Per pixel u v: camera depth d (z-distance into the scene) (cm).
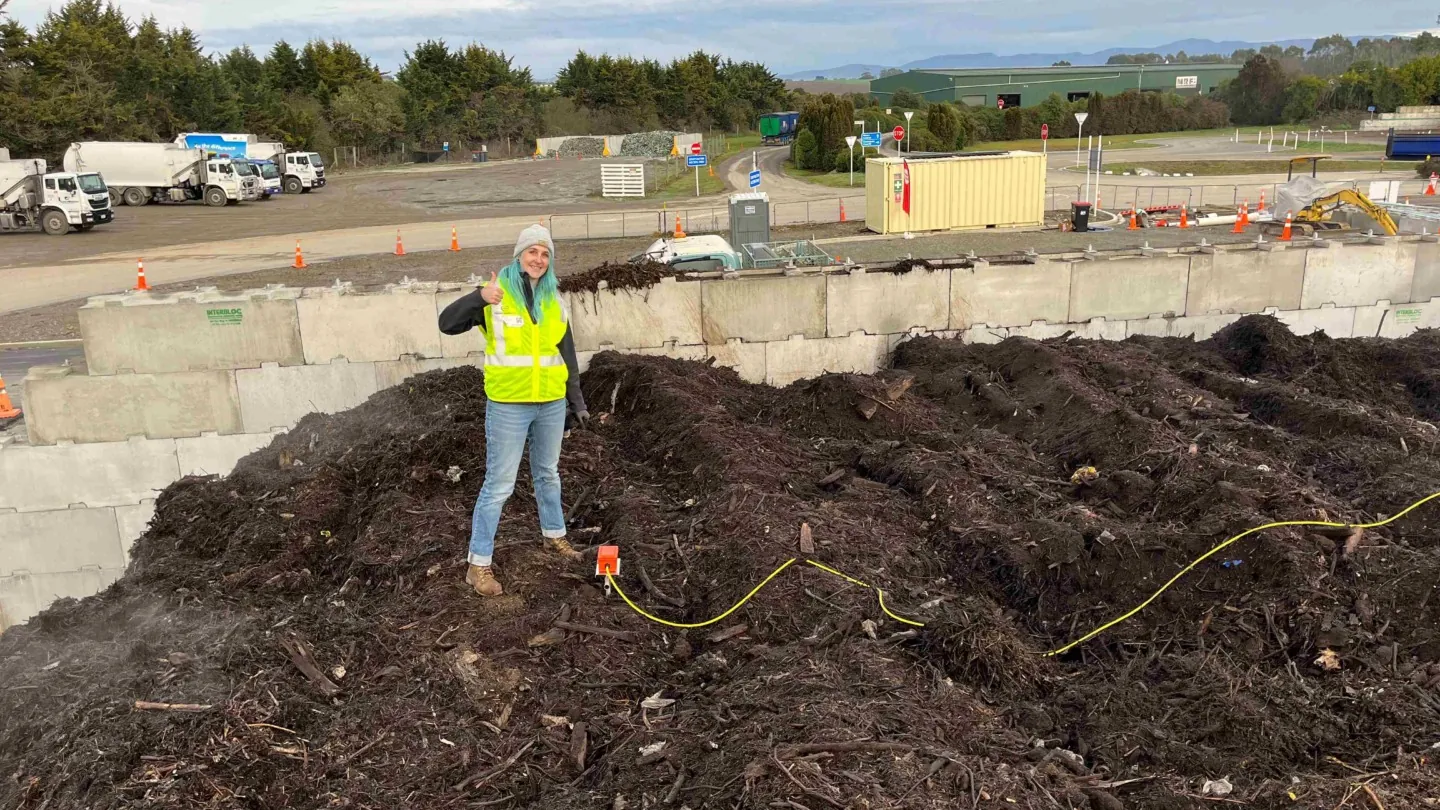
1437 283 1198
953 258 1144
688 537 637
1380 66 8381
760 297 1066
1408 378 1008
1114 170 4700
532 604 556
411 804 411
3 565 1038
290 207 4119
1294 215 2556
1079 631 570
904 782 382
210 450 1034
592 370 995
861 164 5128
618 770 422
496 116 7894
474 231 3194
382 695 479
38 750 448
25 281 2423
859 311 1092
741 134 9494
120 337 992
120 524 1044
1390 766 417
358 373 1028
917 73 10175
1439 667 493
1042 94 9662
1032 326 1129
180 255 2789
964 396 955
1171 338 1125
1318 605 540
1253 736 447
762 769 389
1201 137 7006
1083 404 856
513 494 700
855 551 607
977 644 507
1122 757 439
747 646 518
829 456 816
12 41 5391
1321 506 627
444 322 534
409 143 7506
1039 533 623
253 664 490
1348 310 1194
